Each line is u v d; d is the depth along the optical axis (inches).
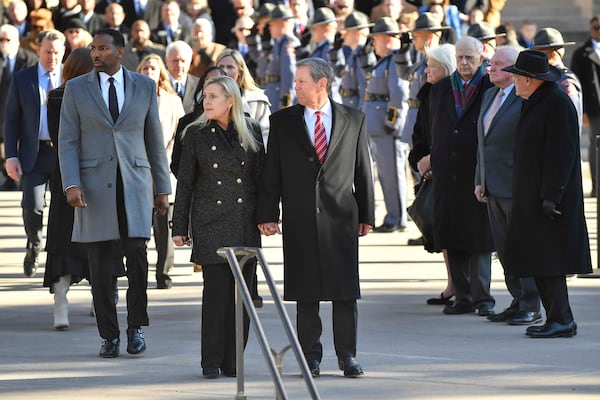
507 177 1071.0
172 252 1286.9
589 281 1309.1
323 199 874.8
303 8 2091.5
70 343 1013.8
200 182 892.6
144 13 2209.6
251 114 1189.1
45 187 1322.6
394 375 884.0
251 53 2015.3
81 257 1058.7
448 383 856.9
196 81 1387.8
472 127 1113.4
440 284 1299.2
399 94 1612.9
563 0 2758.4
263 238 1673.2
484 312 1118.4
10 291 1282.0
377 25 1626.5
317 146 879.7
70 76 1037.8
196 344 1004.6
